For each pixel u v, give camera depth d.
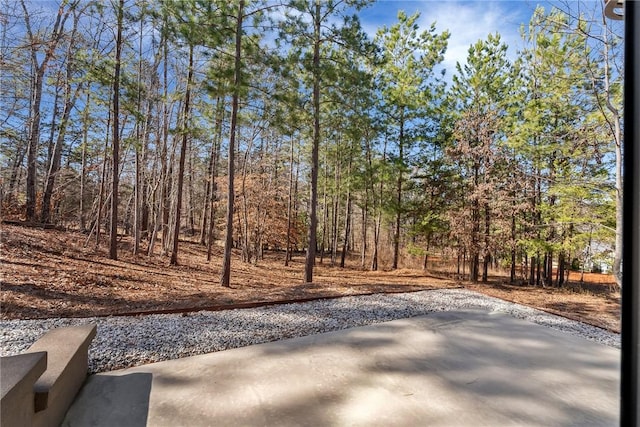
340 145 12.22
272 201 12.71
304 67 7.20
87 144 9.84
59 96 10.38
